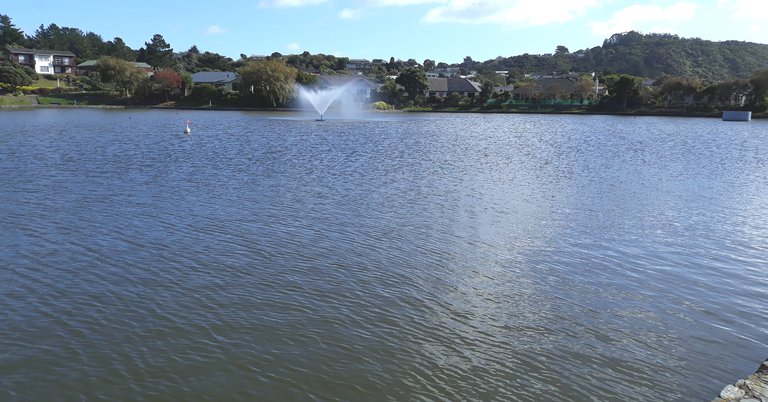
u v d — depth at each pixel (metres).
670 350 13.25
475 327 14.11
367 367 12.20
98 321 14.00
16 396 10.98
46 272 17.08
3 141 52.22
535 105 136.88
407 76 147.00
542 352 13.00
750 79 120.69
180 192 28.78
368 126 82.44
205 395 11.14
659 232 22.77
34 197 27.00
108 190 29.02
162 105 137.25
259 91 135.62
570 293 16.38
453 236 21.55
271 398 11.09
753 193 31.38
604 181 34.59
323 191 29.66
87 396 11.03
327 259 18.58
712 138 67.06
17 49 177.50
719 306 15.73
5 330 13.47
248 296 15.55
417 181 33.47
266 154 45.44
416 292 16.09
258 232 21.47
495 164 41.81
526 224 23.52
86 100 136.75
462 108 139.50
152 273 17.11
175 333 13.46
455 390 11.46
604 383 11.82
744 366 12.62
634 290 16.72
